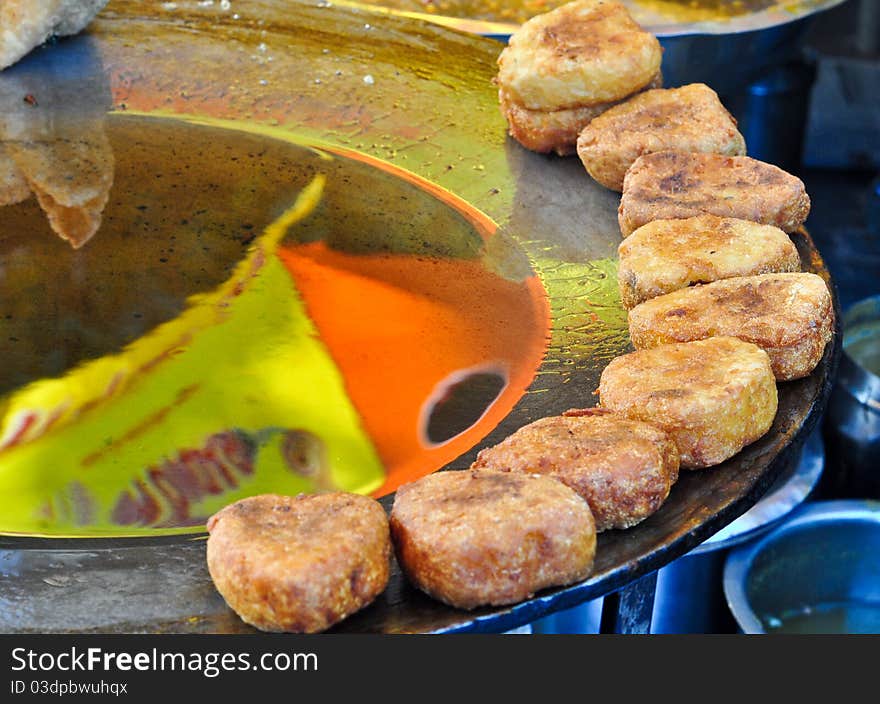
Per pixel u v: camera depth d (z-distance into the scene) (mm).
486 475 980
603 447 1011
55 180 1632
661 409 1059
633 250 1297
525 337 1355
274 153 1717
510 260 1491
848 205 3080
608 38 1597
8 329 1358
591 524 938
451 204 1604
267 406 1260
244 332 1366
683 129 1518
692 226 1329
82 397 1267
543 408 1233
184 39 1993
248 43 1987
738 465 1077
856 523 1644
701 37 2156
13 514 1110
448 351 1336
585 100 1599
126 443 1209
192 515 1116
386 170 1680
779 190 1386
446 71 1928
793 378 1171
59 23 1919
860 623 1665
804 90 2672
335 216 1582
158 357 1328
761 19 2225
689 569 1585
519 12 2396
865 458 1885
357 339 1356
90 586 981
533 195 1608
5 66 1872
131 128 1762
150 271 1466
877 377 1850
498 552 902
